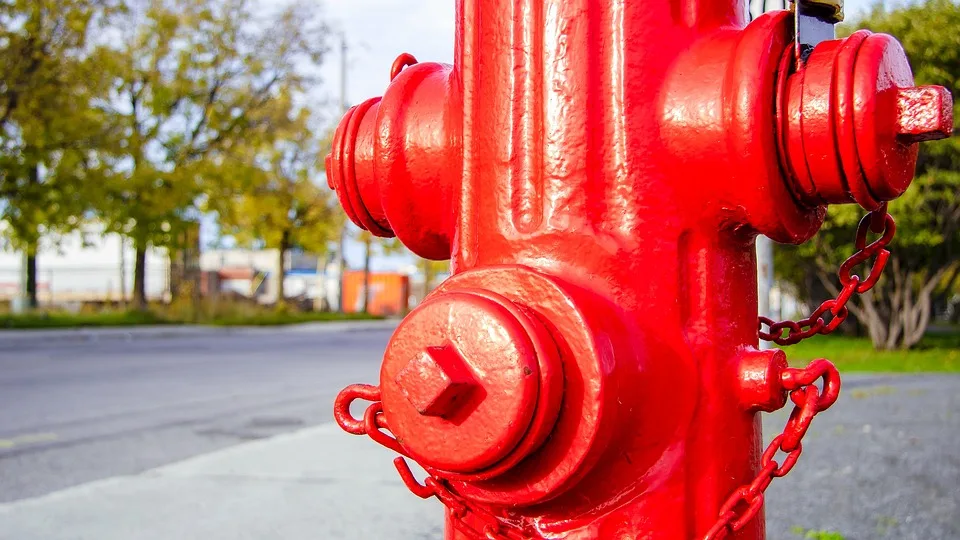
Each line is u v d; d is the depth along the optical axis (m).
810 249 17.53
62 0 19.70
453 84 1.26
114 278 37.41
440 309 1.01
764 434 6.28
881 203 1.09
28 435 6.82
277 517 4.01
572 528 1.08
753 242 1.22
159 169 24.36
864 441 6.09
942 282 21.44
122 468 5.56
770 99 1.03
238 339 21.06
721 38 1.10
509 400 0.95
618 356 1.01
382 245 37.84
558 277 1.07
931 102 1.00
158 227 24.19
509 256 1.12
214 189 25.84
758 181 1.03
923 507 4.18
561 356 0.99
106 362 13.54
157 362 13.67
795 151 1.03
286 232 33.69
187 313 27.30
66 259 38.69
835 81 1.00
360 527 3.84
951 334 25.80
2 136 20.23
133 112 25.23
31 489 4.96
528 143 1.13
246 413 8.04
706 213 1.10
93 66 21.36
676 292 1.09
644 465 1.06
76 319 24.14
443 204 1.28
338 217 34.06
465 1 1.21
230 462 5.36
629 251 1.08
